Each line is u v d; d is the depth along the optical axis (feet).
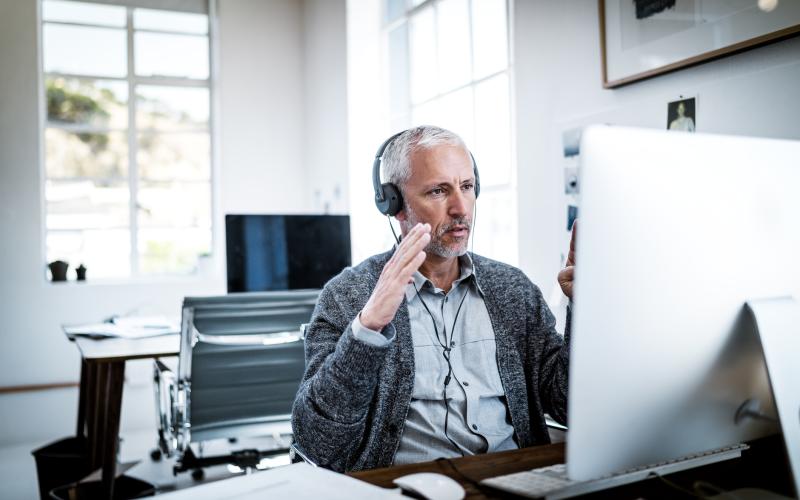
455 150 4.36
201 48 18.99
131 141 18.49
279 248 10.39
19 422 14.11
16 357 16.71
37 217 16.88
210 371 7.47
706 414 2.76
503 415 4.34
